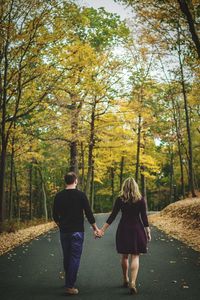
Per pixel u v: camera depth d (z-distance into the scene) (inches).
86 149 1229.1
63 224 243.8
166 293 231.0
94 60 597.0
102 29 756.0
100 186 2225.6
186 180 1684.3
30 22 512.4
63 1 508.1
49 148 983.6
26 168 1395.2
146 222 253.1
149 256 368.5
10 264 332.5
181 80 784.9
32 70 544.1
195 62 498.9
